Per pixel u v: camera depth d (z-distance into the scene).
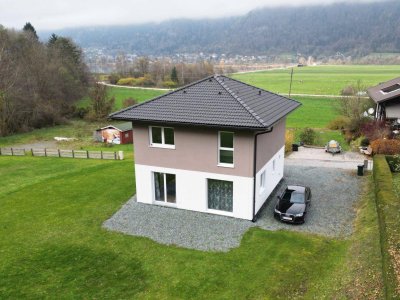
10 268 16.48
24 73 64.75
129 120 20.50
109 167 31.38
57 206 23.08
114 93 100.31
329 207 21.66
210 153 20.05
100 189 25.62
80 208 22.56
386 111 36.69
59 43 94.12
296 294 13.96
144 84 120.56
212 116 19.17
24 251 17.91
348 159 32.72
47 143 54.47
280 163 25.56
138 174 22.34
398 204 17.48
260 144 19.92
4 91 58.75
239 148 19.33
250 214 20.08
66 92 77.50
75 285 15.23
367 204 20.92
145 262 16.62
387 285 11.62
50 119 68.50
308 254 16.66
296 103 25.69
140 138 21.52
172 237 18.66
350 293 12.99
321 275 14.99
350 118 46.22
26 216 21.84
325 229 19.03
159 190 22.45
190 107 20.36
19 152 41.38
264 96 23.66
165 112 20.28
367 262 14.48
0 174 32.53
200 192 20.97
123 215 21.27
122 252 17.50
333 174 27.56
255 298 13.96
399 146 31.84
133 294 14.59
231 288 14.63
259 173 20.38
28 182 29.25
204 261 16.48
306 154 35.34
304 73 160.00
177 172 21.22
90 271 16.14
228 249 17.38
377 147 32.69
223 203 20.92
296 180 26.39
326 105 75.62
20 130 62.47
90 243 18.41
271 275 15.26
